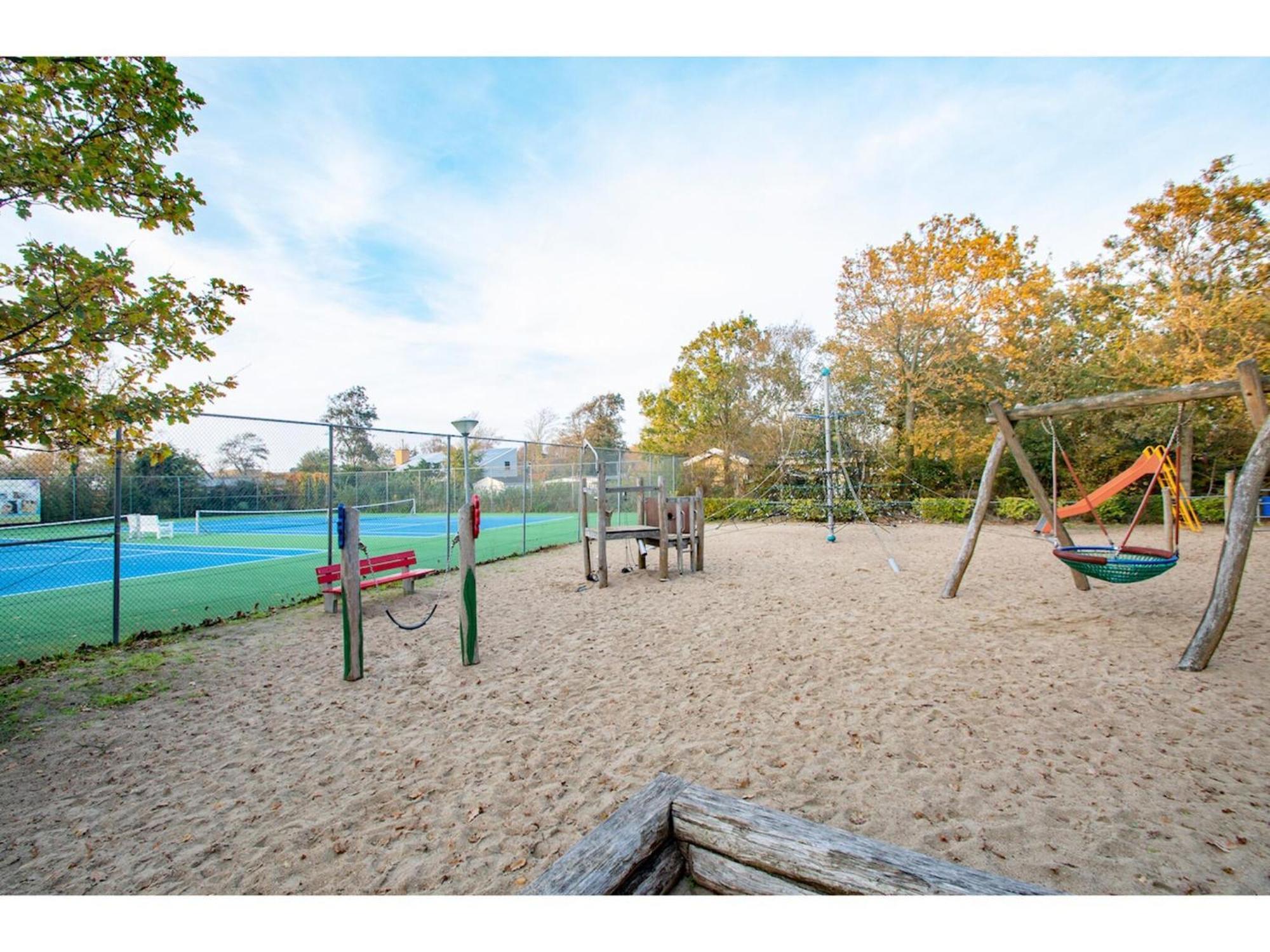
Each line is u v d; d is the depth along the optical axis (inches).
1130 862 89.7
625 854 62.2
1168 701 154.4
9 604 316.8
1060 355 785.6
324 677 191.2
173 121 169.9
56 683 187.2
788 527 720.3
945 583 297.9
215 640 236.5
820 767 123.2
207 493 402.0
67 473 397.7
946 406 836.6
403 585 332.8
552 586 349.7
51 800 118.3
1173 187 639.1
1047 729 138.9
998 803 107.3
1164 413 660.1
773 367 1016.9
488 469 1336.1
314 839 103.3
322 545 618.2
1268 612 247.9
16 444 160.4
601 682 180.7
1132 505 657.0
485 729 148.3
